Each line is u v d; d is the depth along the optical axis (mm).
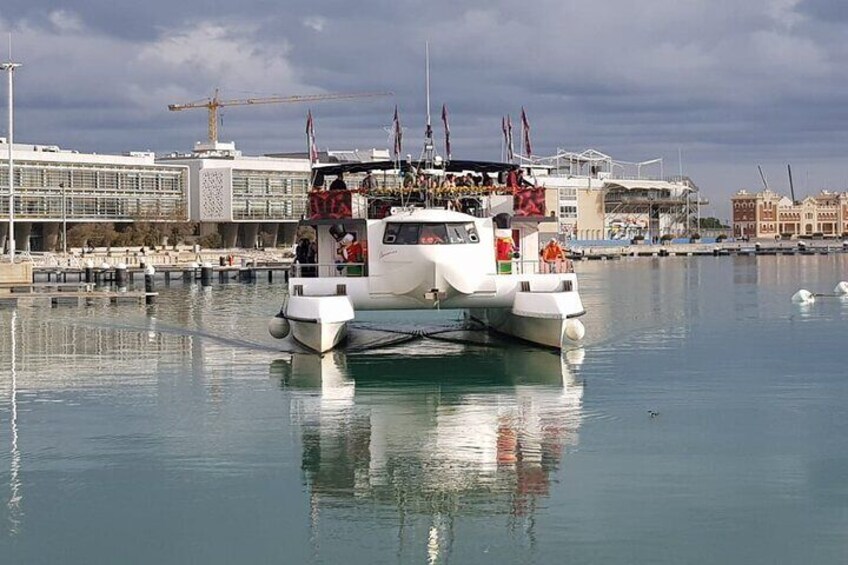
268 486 19875
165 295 73750
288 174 192000
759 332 43750
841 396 28125
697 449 22219
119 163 174500
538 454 21984
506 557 16297
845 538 16906
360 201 38438
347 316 35062
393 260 34625
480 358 35281
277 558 16391
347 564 16156
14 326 47812
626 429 24172
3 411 26594
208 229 186500
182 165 185250
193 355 36688
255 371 32906
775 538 16938
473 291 34938
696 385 29969
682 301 63562
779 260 158500
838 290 68312
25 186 162375
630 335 42719
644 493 19172
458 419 25453
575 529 17391
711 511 18172
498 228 36719
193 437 23688
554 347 35688
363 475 20531
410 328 43438
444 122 39938
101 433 24078
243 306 61344
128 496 19328
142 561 16359
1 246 161375
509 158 41281
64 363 34906
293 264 38625
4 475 20656
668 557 16219
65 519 18141
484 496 19125
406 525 17688
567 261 38812
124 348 38938
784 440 23000
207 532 17500
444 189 38094
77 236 161750
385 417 25766
